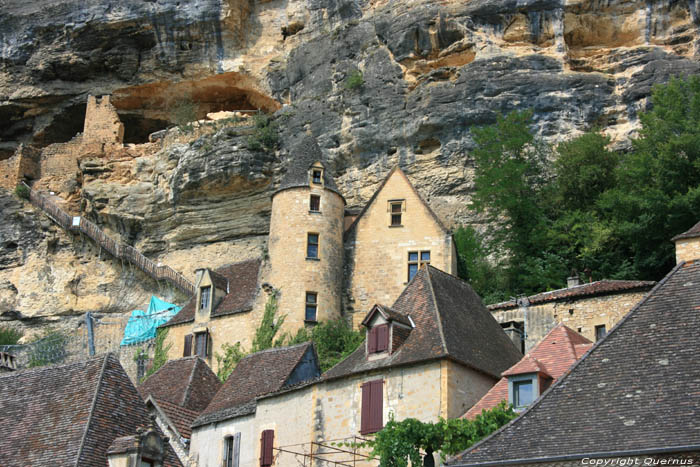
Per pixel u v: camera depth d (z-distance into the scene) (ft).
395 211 170.09
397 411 102.47
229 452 113.91
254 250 199.31
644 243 153.89
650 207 151.74
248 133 204.74
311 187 170.09
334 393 108.37
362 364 108.37
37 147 244.42
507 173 171.42
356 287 167.84
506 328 133.59
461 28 193.57
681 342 76.18
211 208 204.54
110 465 88.07
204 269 172.35
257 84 225.76
